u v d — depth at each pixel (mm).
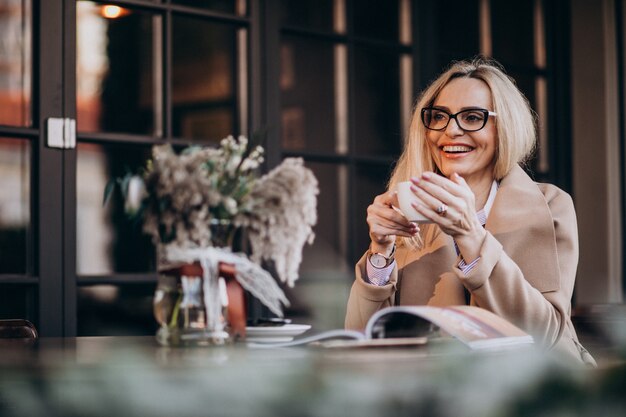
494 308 1756
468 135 2084
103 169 3330
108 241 3328
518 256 2008
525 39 4559
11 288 3133
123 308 3342
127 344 1602
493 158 2127
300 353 1309
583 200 4660
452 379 1018
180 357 1249
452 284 2037
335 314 3830
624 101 4680
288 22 3805
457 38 4316
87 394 1112
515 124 2090
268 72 3723
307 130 3836
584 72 4680
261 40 3715
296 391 1024
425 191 1666
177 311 1459
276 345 1431
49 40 3209
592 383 768
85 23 3312
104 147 3336
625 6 4684
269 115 3719
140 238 3396
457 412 1009
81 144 3281
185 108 3527
